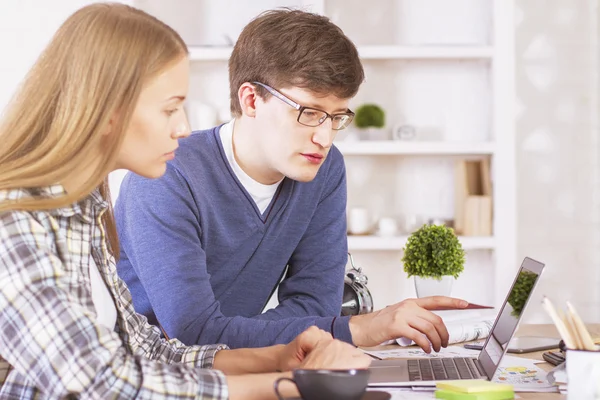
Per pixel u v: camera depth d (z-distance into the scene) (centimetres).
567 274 446
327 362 130
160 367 117
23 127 123
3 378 123
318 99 177
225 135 198
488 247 413
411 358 170
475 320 196
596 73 445
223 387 121
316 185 209
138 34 126
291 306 202
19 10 412
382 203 435
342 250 215
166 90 129
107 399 111
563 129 446
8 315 113
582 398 116
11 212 117
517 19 445
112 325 150
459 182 423
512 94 416
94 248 141
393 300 430
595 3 444
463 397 127
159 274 177
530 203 446
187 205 185
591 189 445
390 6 436
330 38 178
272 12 188
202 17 428
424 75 434
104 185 151
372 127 421
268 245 204
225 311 204
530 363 162
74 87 122
